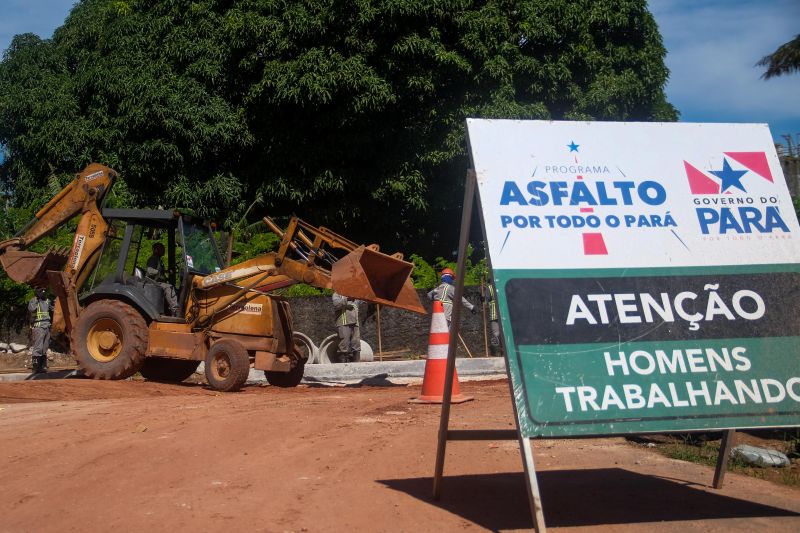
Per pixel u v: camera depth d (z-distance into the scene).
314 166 21.94
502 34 21.88
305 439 6.49
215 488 4.80
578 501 4.64
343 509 4.36
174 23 22.70
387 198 22.19
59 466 5.41
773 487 5.07
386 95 20.55
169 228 13.16
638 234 4.23
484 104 21.67
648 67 23.67
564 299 3.99
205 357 11.95
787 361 4.17
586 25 22.80
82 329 12.16
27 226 13.77
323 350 16.45
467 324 17.66
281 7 21.20
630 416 3.85
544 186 4.20
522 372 3.80
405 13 20.39
